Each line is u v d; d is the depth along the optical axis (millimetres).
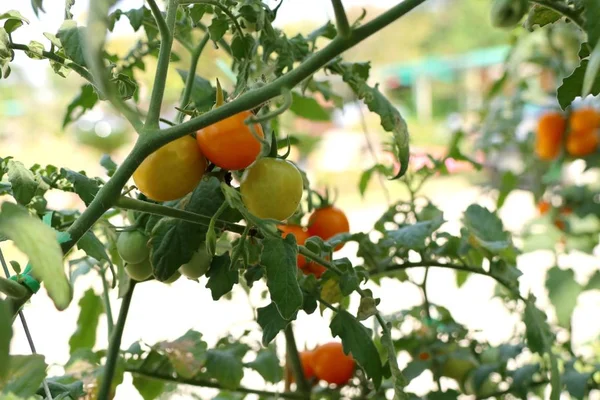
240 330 758
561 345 867
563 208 1111
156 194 546
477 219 729
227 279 583
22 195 554
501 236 725
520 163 1221
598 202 1087
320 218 696
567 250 1114
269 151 557
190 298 1752
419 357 780
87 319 753
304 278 603
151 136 512
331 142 4250
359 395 740
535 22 578
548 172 1109
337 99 770
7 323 429
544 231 1104
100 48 435
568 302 950
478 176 1664
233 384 686
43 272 454
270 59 666
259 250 577
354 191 3781
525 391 763
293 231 673
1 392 469
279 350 821
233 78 777
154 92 522
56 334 1491
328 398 739
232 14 600
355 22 518
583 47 543
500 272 704
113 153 3000
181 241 568
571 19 536
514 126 1162
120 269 631
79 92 744
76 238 512
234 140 535
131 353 678
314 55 500
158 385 710
